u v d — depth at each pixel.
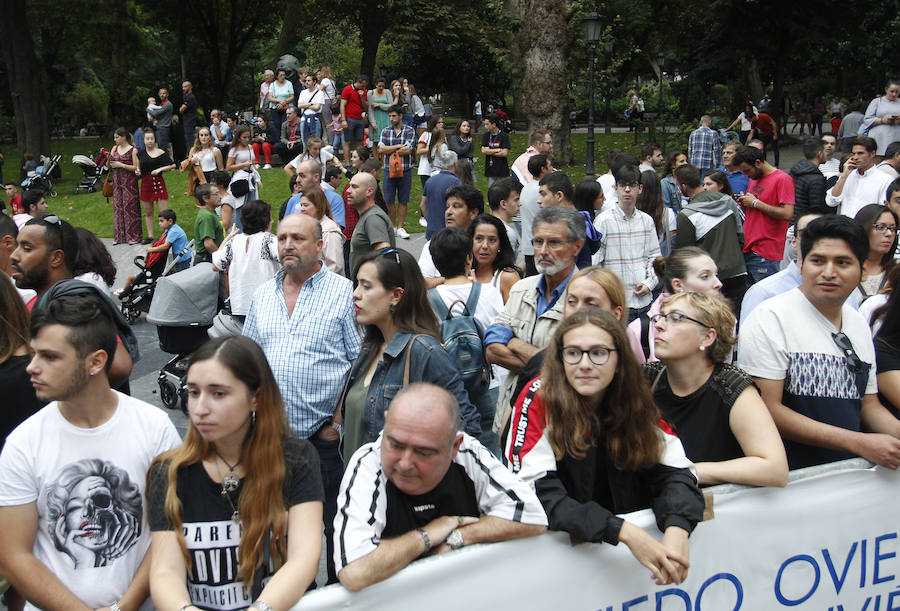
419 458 2.36
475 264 4.92
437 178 8.73
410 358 3.31
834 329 3.31
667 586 2.79
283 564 2.49
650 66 43.19
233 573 2.45
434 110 57.22
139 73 46.41
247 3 39.25
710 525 2.83
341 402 3.80
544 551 2.62
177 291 6.41
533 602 2.62
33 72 26.38
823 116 38.66
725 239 7.16
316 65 42.91
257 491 2.42
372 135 17.66
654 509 2.68
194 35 41.06
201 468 2.46
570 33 20.02
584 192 6.37
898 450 3.01
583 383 2.63
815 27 26.48
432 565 2.47
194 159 14.98
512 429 2.88
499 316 4.16
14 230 4.47
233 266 6.04
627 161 7.95
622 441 2.69
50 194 20.53
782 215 7.77
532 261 7.42
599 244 5.71
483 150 14.96
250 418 2.47
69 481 2.61
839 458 3.35
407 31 28.70
